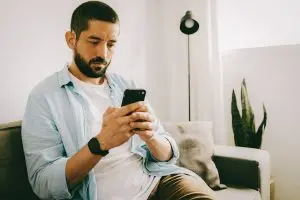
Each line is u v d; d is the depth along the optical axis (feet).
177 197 3.66
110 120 2.91
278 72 7.24
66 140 3.38
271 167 7.41
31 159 3.23
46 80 3.76
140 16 7.60
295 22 7.12
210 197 3.51
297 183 7.11
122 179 3.57
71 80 3.77
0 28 4.22
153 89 8.20
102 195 3.41
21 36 4.51
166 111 8.65
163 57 8.63
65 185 3.00
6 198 3.22
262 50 7.41
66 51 5.32
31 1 4.66
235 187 5.40
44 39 4.90
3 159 3.25
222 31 7.96
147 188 3.71
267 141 7.47
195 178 4.04
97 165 3.49
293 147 7.14
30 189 3.49
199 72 8.16
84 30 3.66
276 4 7.31
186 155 5.52
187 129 5.82
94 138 2.98
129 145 3.86
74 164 2.97
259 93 7.51
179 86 8.57
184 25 7.21
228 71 7.93
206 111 8.08
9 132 3.41
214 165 5.52
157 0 8.34
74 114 3.52
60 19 5.20
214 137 7.84
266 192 5.70
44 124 3.33
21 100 4.53
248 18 7.66
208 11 7.94
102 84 4.15
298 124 7.05
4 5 4.26
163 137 4.03
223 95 8.03
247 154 5.71
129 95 3.14
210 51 7.95
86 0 5.80
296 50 6.99
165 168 3.98
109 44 3.79
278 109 7.29
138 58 7.55
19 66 4.50
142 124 2.95
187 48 8.36
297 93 7.02
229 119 8.00
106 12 3.71
